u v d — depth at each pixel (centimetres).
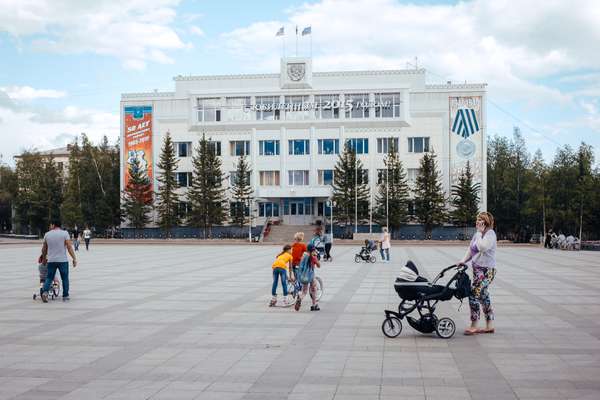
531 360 924
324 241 3375
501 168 8800
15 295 1808
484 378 820
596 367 880
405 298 1119
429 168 6450
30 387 795
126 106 7269
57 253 1650
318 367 891
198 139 7219
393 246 5547
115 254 4188
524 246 5681
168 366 903
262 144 7156
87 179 8188
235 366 900
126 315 1398
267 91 7075
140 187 7006
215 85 7194
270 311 1457
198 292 1855
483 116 6781
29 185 8869
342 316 1375
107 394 760
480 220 1127
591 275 2447
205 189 6756
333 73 7012
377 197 6888
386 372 858
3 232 10325
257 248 5184
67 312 1451
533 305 1535
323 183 7056
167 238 6994
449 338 1099
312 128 7050
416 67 7200
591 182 7044
